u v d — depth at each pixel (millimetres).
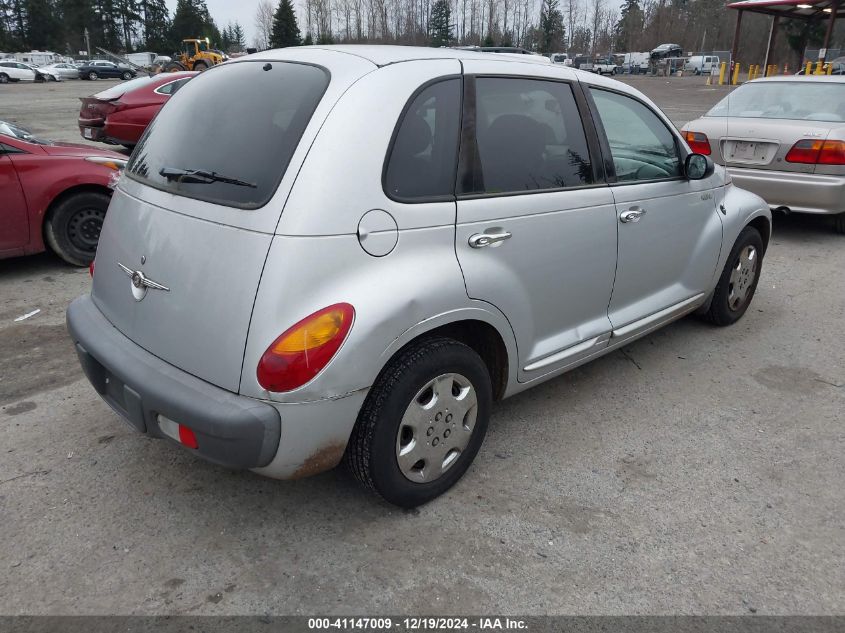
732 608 2457
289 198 2377
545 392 4047
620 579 2580
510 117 3055
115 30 98125
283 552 2695
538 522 2889
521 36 77875
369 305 2453
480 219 2836
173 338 2580
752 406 3904
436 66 2830
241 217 2436
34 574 2564
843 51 39719
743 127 7039
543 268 3158
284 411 2375
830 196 6641
